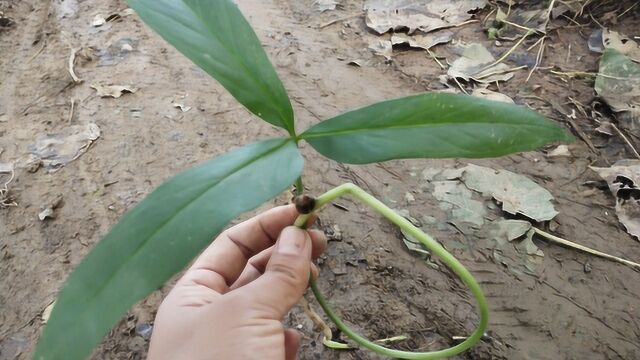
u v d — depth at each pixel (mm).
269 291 259
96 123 583
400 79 606
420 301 427
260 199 206
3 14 732
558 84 584
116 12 729
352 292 434
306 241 273
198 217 198
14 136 575
